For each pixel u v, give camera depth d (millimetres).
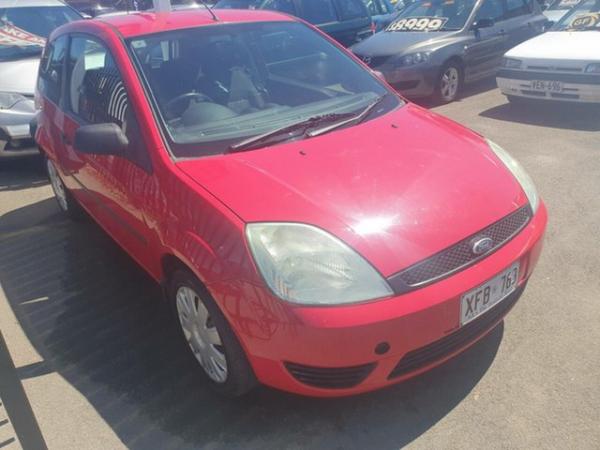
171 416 2641
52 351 3182
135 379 2898
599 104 6523
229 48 3391
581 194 4629
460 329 2352
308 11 9148
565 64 6531
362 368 2230
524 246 2508
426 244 2273
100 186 3484
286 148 2771
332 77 3496
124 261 4121
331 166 2613
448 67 7938
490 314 2484
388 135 2941
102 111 3426
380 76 3699
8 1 7215
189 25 3439
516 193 2678
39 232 4766
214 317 2443
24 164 6695
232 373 2480
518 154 5688
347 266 2186
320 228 2277
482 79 8734
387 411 2564
